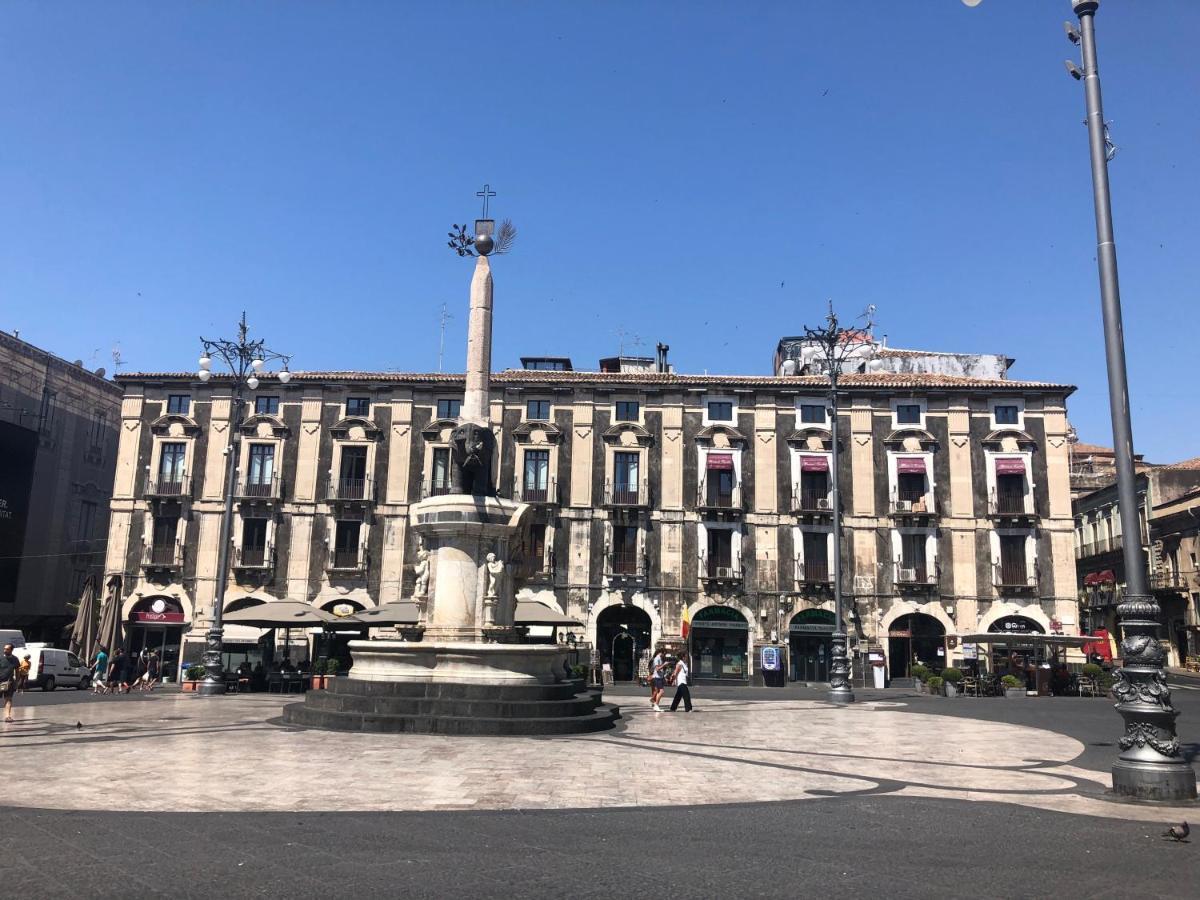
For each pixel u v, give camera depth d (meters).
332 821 8.99
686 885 6.93
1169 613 58.31
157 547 47.81
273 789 10.77
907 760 14.70
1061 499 47.41
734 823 9.30
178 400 49.19
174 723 18.88
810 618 47.22
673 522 47.81
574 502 47.91
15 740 15.70
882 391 48.62
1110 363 12.06
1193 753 15.97
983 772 13.35
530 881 6.96
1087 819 9.70
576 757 14.16
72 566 56.25
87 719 19.97
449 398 49.03
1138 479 61.72
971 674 38.28
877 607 47.00
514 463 48.31
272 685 32.56
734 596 47.25
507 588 20.30
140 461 48.59
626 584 47.22
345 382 48.75
